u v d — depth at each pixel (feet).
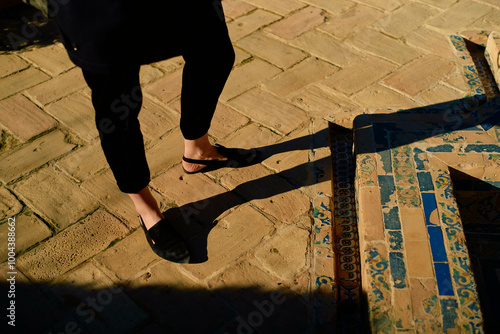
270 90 10.39
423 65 10.87
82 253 7.30
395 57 11.19
